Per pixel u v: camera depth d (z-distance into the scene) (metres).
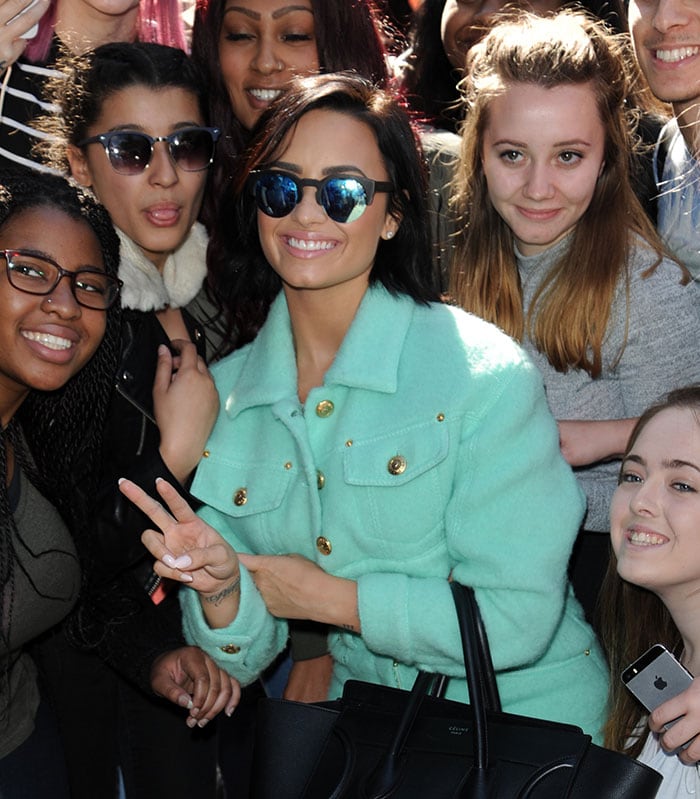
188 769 3.67
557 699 3.00
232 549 2.88
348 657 3.11
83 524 3.17
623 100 3.51
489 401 2.81
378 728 2.62
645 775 2.48
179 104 3.38
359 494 2.87
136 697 3.61
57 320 2.84
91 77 3.40
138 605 3.29
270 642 3.02
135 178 3.36
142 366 3.23
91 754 3.61
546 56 3.42
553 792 2.45
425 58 4.80
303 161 2.83
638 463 2.96
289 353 3.03
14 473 3.03
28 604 3.04
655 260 3.47
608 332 3.46
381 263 3.00
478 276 3.64
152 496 3.10
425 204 2.99
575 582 3.73
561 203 3.45
